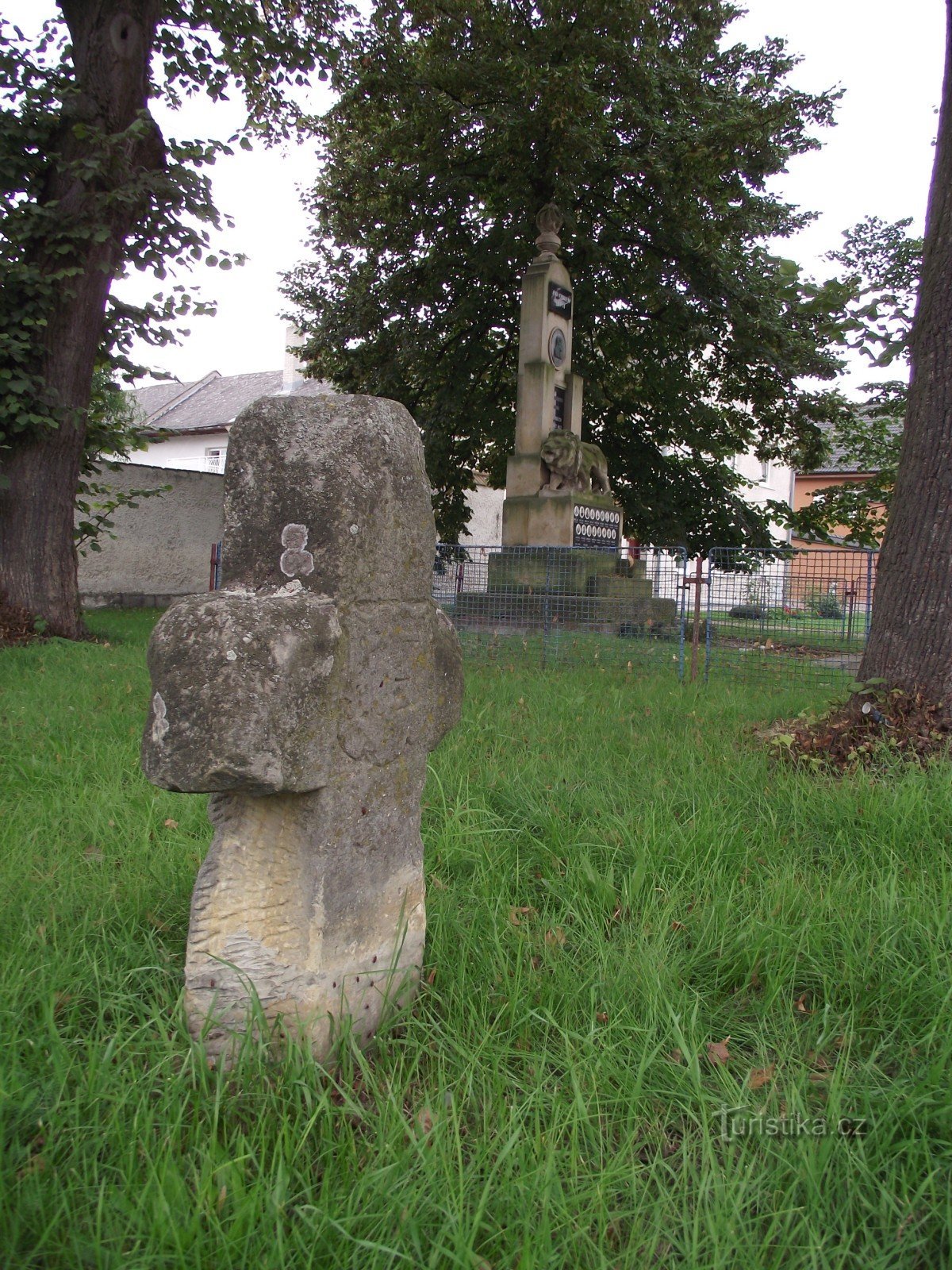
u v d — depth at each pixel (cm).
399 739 274
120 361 1172
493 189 1852
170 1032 249
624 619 1296
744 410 2206
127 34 1066
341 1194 194
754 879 378
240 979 239
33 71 1027
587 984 288
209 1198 186
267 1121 218
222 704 214
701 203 1761
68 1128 211
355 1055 248
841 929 319
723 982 302
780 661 1017
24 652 930
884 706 559
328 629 234
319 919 244
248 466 252
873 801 440
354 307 1988
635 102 1677
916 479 579
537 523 1536
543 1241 184
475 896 354
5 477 1009
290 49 1305
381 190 1864
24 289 1025
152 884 350
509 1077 246
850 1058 262
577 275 1900
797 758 552
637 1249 189
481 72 1653
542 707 707
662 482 2086
